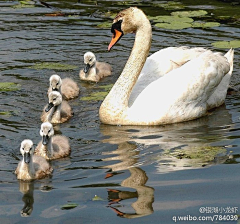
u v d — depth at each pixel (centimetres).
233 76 1883
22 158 1350
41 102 1700
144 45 1578
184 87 1575
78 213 1106
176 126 1549
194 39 2119
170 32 2200
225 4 2509
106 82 1903
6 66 1939
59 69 1947
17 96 1731
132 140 1449
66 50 2077
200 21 2277
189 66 1619
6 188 1212
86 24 2277
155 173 1259
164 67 1684
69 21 2306
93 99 1752
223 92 1686
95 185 1212
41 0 2578
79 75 1930
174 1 2561
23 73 1897
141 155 1354
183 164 1299
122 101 1556
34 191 1198
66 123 1585
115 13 2383
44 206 1134
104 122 1571
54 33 2198
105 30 2231
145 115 1548
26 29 2228
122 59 2038
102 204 1137
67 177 1259
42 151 1360
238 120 1575
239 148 1379
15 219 1089
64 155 1366
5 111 1630
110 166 1300
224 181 1216
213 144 1409
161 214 1103
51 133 1366
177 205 1132
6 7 2473
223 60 1669
